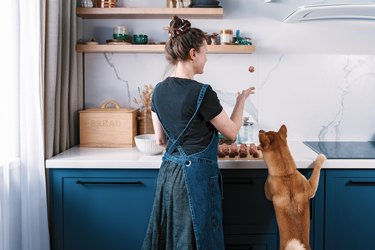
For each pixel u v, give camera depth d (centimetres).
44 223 210
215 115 180
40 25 207
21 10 193
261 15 270
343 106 273
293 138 275
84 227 218
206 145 185
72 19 248
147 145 222
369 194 215
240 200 216
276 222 217
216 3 253
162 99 183
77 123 267
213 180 185
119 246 219
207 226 180
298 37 270
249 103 274
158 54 273
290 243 190
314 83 272
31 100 201
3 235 179
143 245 192
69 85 251
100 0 255
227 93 273
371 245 217
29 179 202
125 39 259
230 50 253
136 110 267
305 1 269
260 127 275
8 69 184
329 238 216
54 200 216
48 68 215
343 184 214
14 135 189
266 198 216
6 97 183
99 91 275
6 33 182
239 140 261
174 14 252
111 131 253
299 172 205
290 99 273
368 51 270
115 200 217
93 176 215
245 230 218
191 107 178
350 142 270
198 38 183
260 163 210
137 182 213
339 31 269
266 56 271
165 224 188
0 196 177
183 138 183
